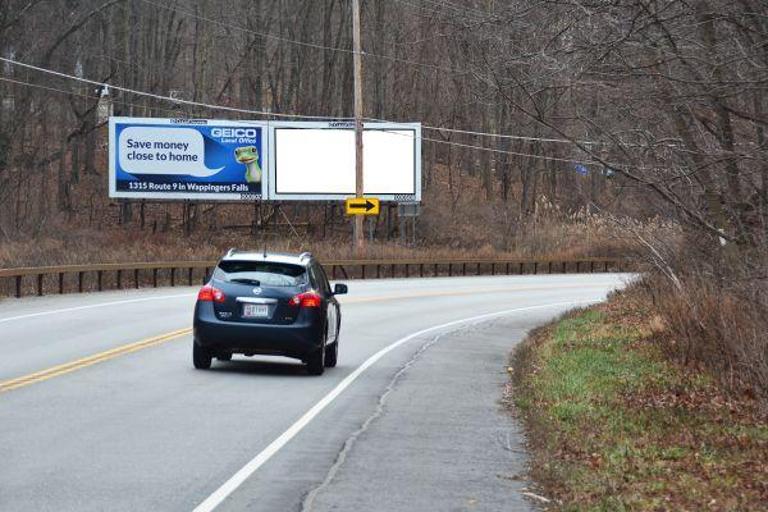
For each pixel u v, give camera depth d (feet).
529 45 63.87
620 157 71.26
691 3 60.39
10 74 258.98
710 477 44.50
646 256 108.68
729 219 72.95
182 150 269.64
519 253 279.08
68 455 47.29
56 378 72.23
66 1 268.62
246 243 274.98
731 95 60.85
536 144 318.24
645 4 59.52
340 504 40.11
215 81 366.84
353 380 79.82
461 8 70.44
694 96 61.57
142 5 316.81
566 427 56.44
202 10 321.52
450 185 337.52
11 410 58.95
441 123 342.85
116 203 291.17
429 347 108.27
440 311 156.35
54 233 255.91
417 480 44.88
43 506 38.09
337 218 324.80
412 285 211.41
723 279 73.77
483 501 41.22
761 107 64.08
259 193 271.90
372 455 50.21
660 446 51.34
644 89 63.82
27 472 43.57
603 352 92.17
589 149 71.46
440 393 74.08
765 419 57.88
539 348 100.12
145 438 52.08
